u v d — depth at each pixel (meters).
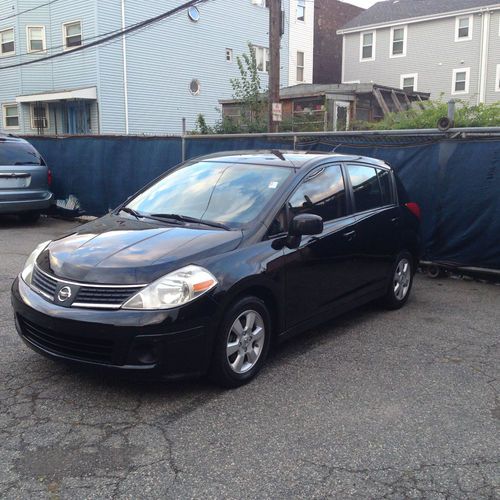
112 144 11.12
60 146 12.08
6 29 24.36
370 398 3.97
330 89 24.20
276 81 12.68
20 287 4.12
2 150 10.90
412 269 6.43
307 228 4.34
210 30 25.94
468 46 32.16
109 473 3.02
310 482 2.98
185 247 3.97
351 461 3.18
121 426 3.51
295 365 4.55
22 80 24.30
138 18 23.02
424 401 3.94
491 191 7.09
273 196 4.59
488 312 6.12
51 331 3.77
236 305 3.97
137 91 23.45
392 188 6.13
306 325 4.77
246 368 4.14
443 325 5.66
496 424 3.63
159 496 2.84
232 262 3.98
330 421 3.63
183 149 9.94
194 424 3.55
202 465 3.11
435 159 7.48
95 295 3.65
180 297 3.65
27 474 3.00
